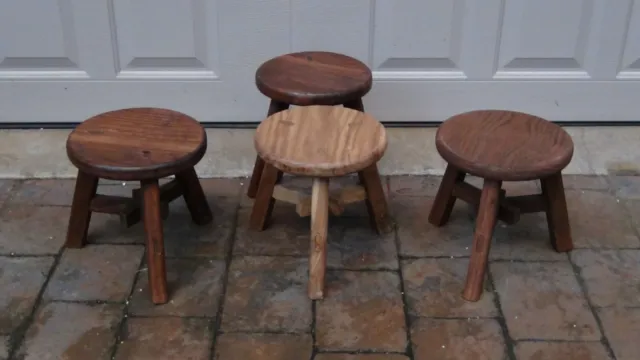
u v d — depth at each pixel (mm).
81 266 1804
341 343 1592
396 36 2205
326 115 1733
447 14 2172
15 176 2141
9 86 2262
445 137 1692
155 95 2297
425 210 2016
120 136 1687
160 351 1569
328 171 1542
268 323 1641
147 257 1684
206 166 2188
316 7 2158
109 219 1972
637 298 1713
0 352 1562
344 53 2236
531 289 1740
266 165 1840
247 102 2311
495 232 1935
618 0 2143
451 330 1626
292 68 1896
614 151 2242
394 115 2328
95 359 1549
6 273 1775
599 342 1597
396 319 1653
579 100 2312
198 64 2258
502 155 1617
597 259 1834
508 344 1593
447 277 1776
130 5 2154
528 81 2275
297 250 1866
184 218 1986
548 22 2184
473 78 2271
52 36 2195
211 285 1749
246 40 2207
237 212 2010
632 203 2037
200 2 2152
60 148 2242
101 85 2273
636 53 2240
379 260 1830
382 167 2184
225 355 1560
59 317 1651
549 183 1770
